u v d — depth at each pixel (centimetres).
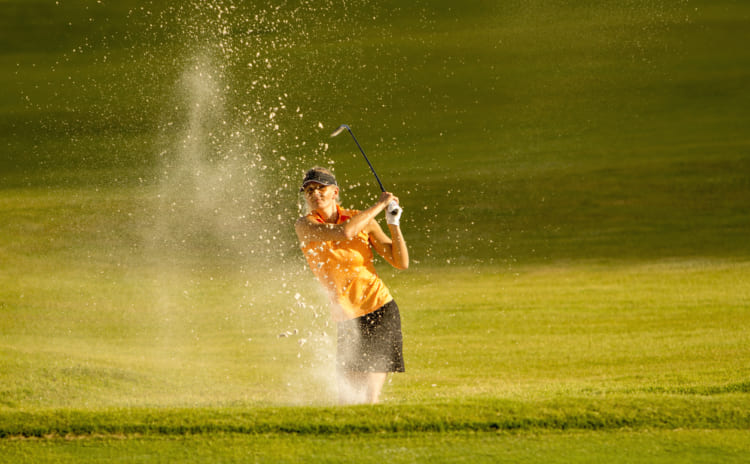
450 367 2711
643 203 6956
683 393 1956
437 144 9644
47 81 11056
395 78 11956
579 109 11231
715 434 1308
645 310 3716
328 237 1653
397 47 13138
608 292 4206
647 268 4928
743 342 2906
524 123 10638
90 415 1353
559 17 15100
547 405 1412
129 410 1393
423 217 6581
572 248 5606
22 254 5059
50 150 8619
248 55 11306
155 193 6719
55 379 2283
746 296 3959
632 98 11638
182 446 1255
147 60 11250
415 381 2467
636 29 14375
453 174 8225
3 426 1309
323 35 12900
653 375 2373
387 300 1692
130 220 5997
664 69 12825
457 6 15338
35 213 6250
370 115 10425
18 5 13750
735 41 13750
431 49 13350
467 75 12525
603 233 6056
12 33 12812
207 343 3170
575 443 1269
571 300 4025
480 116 10862
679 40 13912
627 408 1395
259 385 2375
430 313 3778
